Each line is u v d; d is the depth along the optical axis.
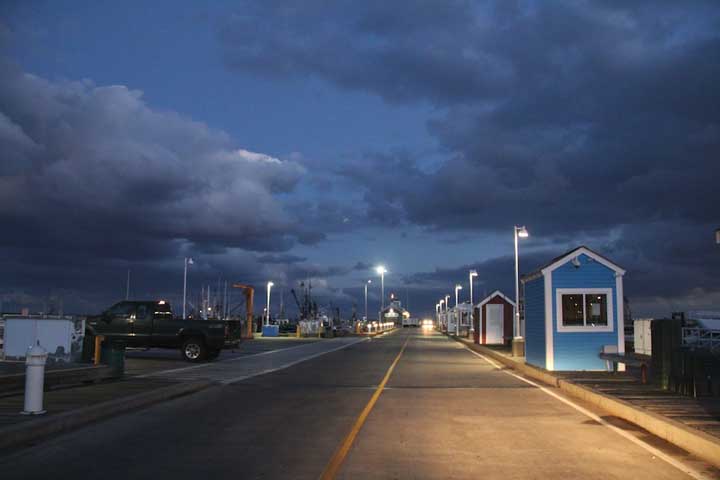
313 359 31.88
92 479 7.82
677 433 10.24
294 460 8.89
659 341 17.30
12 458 8.95
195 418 12.66
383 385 19.42
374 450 9.61
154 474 8.07
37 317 21.38
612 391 16.23
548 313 23.73
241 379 20.92
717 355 15.22
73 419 11.62
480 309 49.81
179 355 33.62
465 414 13.45
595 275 23.86
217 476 7.97
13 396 14.31
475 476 8.06
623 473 8.30
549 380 20.70
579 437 10.87
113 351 19.31
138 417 12.77
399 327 171.00
